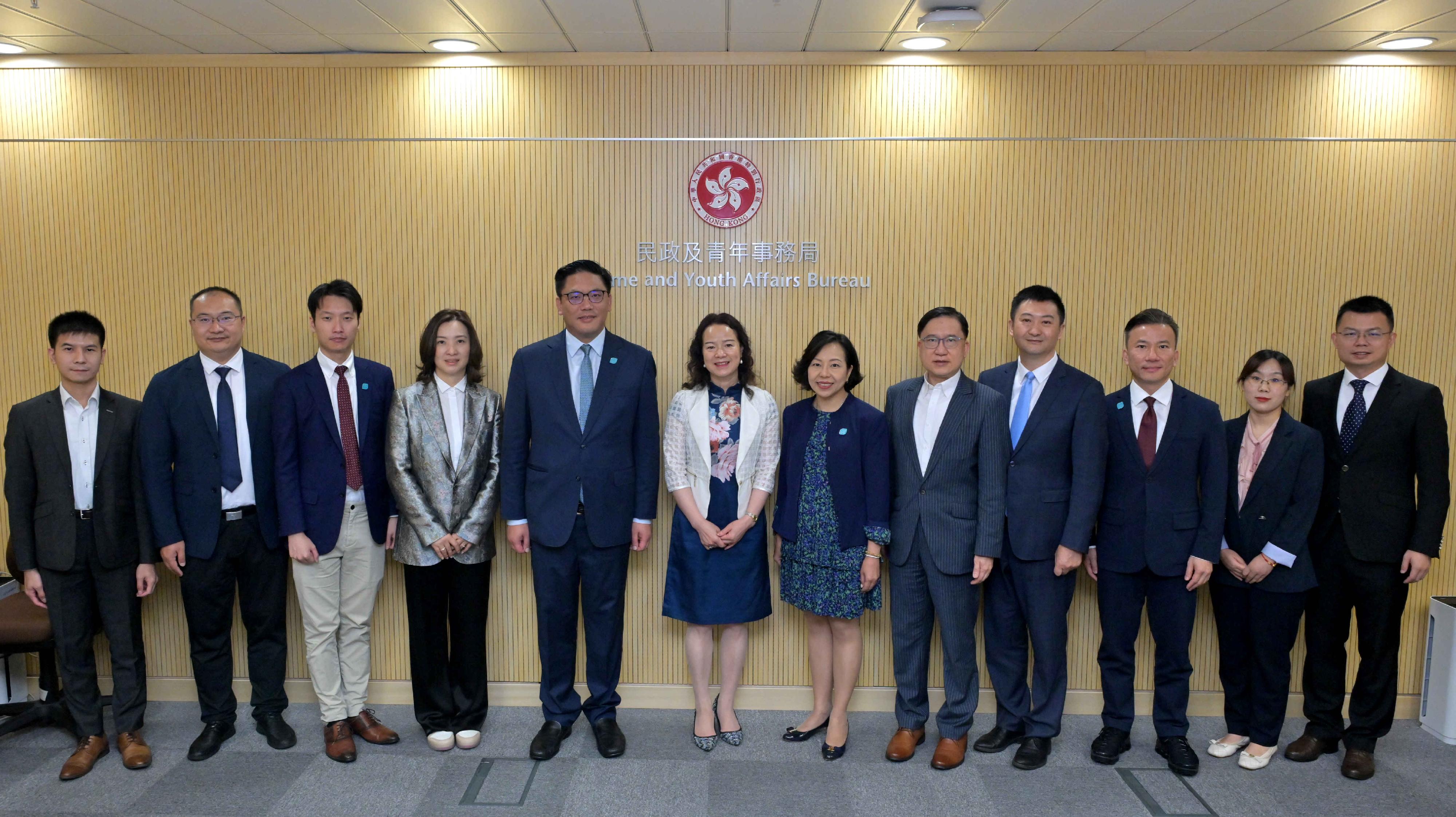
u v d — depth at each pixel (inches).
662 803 114.7
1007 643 129.2
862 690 144.5
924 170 139.4
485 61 138.6
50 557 121.4
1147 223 139.3
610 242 140.8
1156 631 126.6
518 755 127.5
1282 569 122.6
